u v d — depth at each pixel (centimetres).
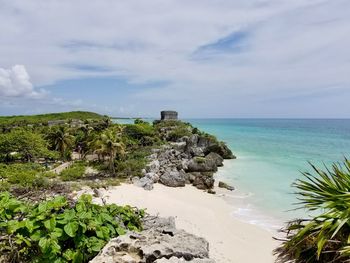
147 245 587
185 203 3456
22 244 551
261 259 2119
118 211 730
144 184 3997
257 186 4359
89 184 3800
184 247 598
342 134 15625
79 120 13800
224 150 7025
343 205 573
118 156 5344
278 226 2775
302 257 603
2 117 14288
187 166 5306
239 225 2817
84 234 580
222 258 2100
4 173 4131
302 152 8050
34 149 5712
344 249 511
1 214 576
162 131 9550
